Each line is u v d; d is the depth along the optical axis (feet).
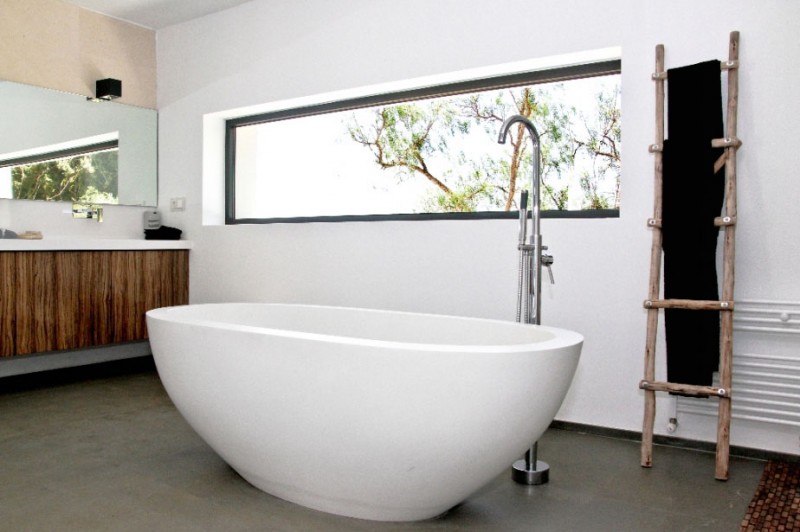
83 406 11.48
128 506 6.89
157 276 14.56
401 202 15.21
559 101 13.23
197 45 15.10
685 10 9.23
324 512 6.81
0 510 6.73
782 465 8.52
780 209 8.65
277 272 13.74
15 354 11.86
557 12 10.26
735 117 8.53
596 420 9.97
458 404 5.86
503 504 7.10
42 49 13.67
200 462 8.40
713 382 9.00
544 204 13.35
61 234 14.15
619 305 9.74
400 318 9.34
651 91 9.50
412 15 11.78
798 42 8.52
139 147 15.55
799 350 8.50
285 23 13.56
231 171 15.46
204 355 7.08
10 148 13.16
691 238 8.73
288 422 6.50
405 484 6.25
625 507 7.04
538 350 6.06
